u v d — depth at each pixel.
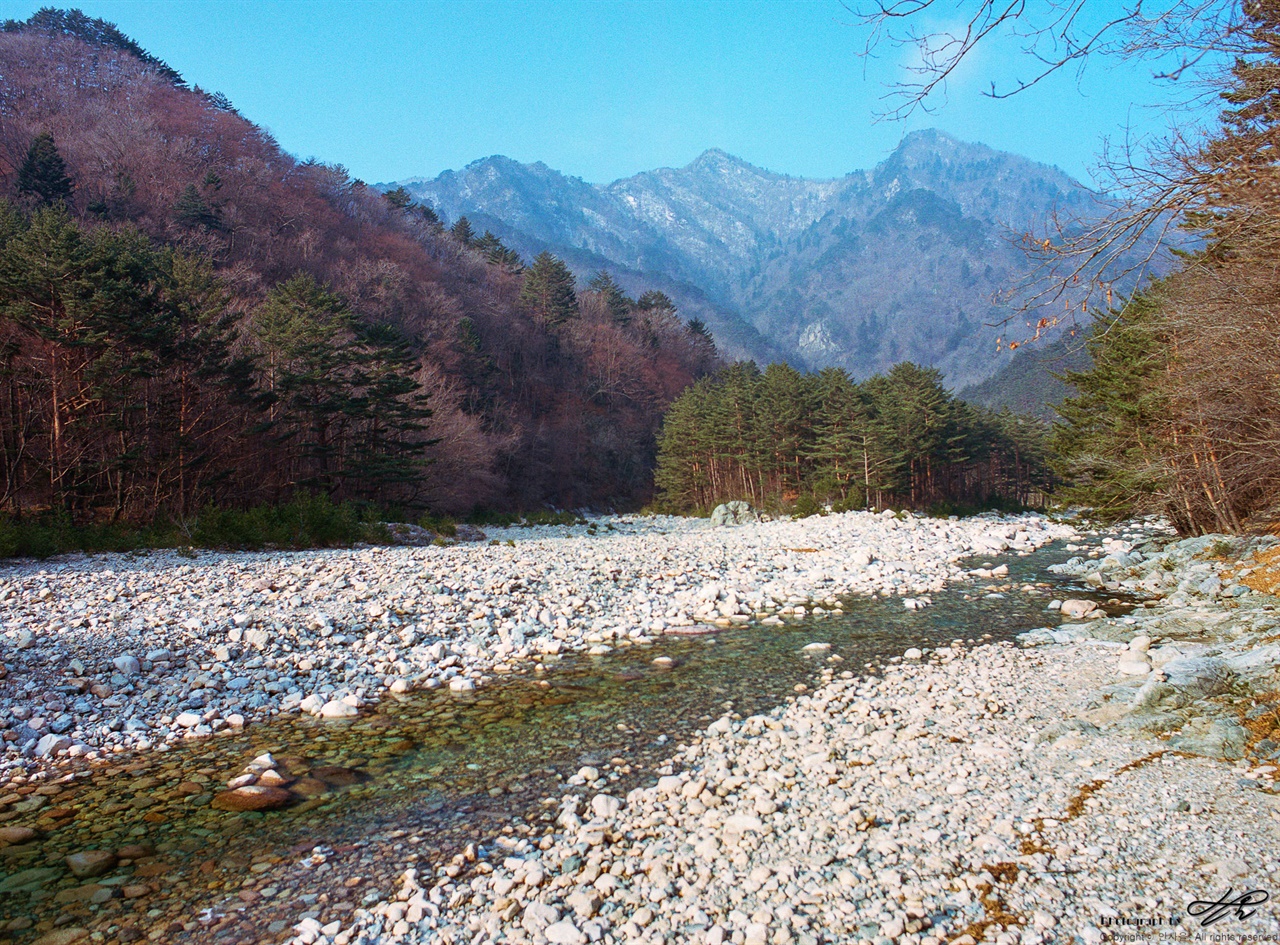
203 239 57.50
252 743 7.65
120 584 14.02
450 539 29.11
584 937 4.21
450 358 63.41
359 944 4.27
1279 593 12.16
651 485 84.62
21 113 69.38
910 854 5.00
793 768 6.64
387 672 10.23
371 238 81.31
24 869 5.17
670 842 5.34
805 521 36.38
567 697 9.13
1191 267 6.62
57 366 27.23
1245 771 5.86
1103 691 8.33
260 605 12.78
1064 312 4.62
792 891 4.61
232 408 34.09
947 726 7.58
